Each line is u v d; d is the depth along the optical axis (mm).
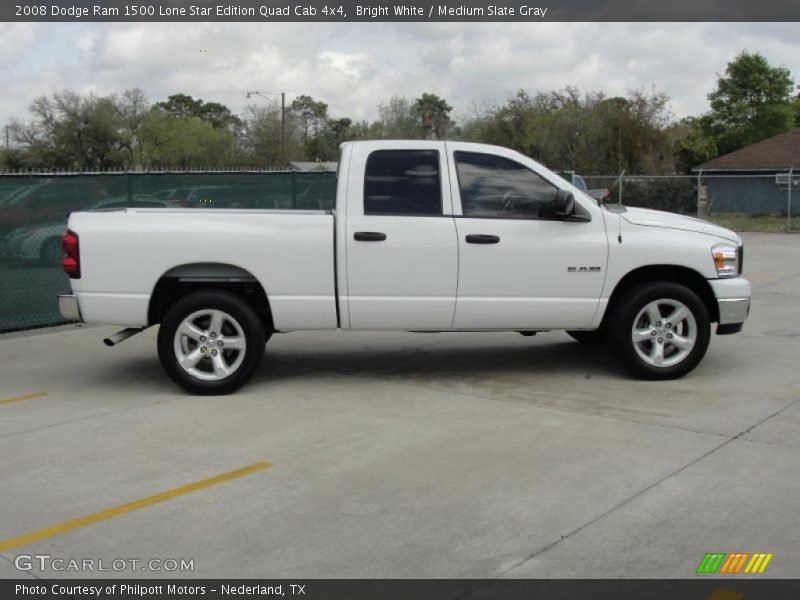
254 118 54781
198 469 5426
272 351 9086
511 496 4863
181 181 11680
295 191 12875
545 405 6773
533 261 7188
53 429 6344
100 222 7105
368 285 7141
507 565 4043
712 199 32688
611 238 7254
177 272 7113
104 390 7543
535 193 7309
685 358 7430
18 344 9766
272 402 7027
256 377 7934
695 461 5375
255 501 4879
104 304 7109
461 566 4043
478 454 5602
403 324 7246
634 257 7266
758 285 13922
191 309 7125
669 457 5457
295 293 7148
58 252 10742
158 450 5812
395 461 5500
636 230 7324
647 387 7273
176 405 6977
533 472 5242
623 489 4934
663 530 4371
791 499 4734
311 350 9125
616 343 7414
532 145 44188
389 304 7164
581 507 4688
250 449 5805
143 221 7102
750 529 4359
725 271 7434
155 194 11469
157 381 7871
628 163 41719
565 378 7664
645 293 7289
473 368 8156
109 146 50469
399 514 4652
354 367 8289
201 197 11867
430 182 7207
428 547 4246
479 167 7281
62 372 8312
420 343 9430
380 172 7195
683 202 32125
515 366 8211
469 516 4602
